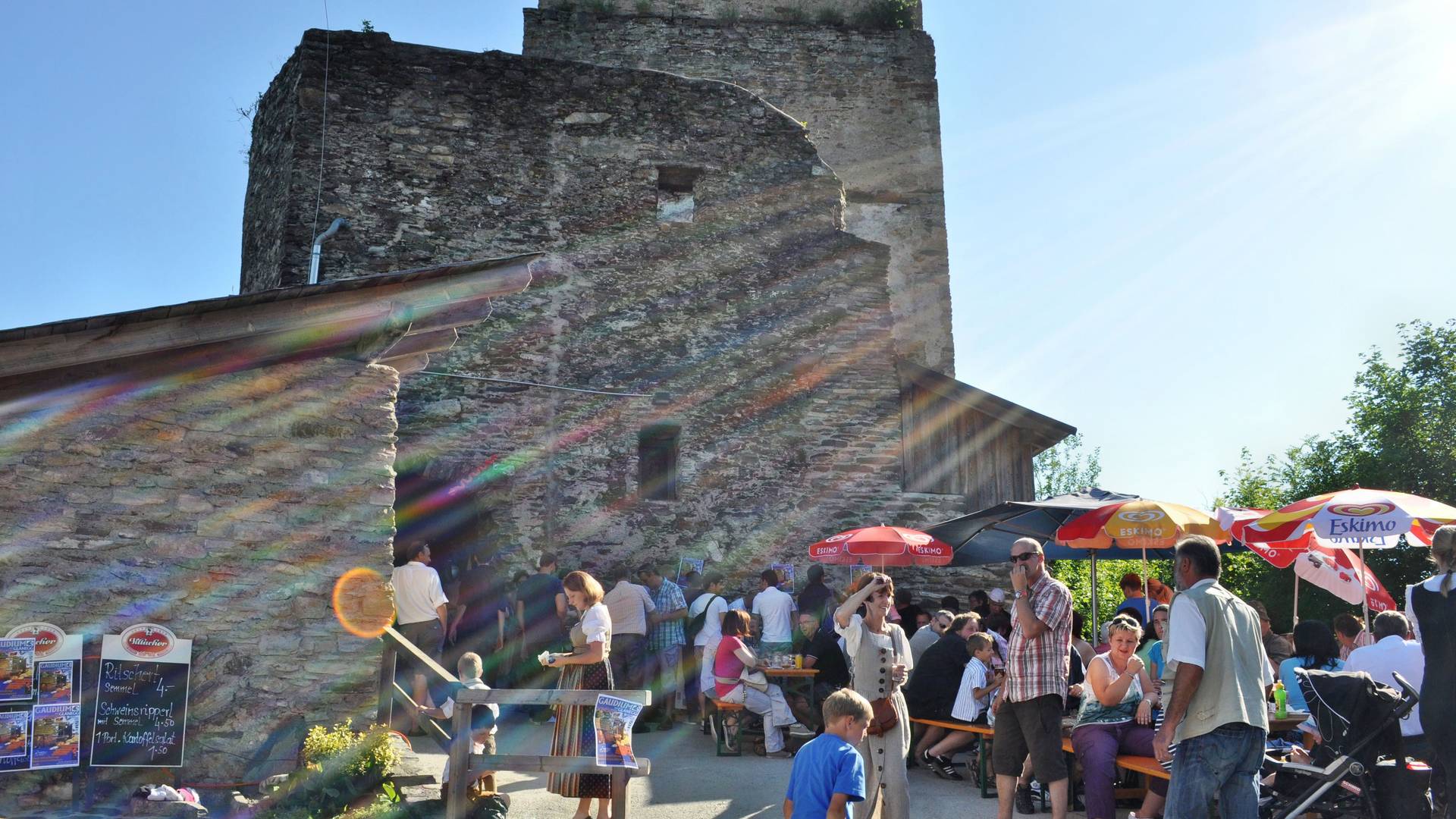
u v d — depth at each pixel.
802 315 14.20
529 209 13.62
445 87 13.68
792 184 14.56
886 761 6.20
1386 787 5.95
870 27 19.39
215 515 6.86
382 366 7.50
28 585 6.35
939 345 18.47
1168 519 9.13
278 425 7.12
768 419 13.80
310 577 7.03
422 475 12.64
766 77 18.92
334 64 13.39
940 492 14.08
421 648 9.03
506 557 12.59
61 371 6.62
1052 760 6.24
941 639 9.05
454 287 7.48
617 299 13.66
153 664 6.53
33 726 6.13
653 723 10.83
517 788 8.00
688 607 11.74
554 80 14.05
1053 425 14.23
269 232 13.67
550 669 10.88
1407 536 8.71
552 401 13.18
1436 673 5.64
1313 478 19.89
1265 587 18.81
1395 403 19.14
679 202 14.44
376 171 13.22
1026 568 6.48
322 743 6.59
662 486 13.62
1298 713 7.08
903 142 19.05
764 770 8.73
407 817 6.33
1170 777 5.69
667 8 19.12
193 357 6.96
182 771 6.52
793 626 11.66
